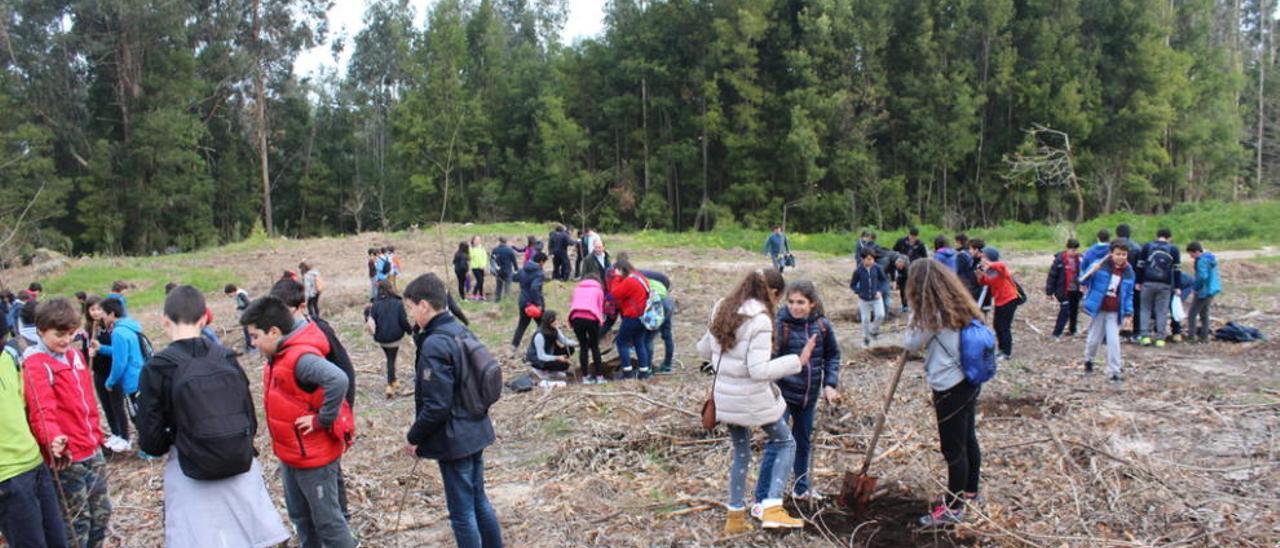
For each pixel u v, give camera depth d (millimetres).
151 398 4348
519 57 60438
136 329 8320
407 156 55844
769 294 5215
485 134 55562
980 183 48219
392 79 66562
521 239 32875
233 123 57281
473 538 4762
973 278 11789
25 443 4711
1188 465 6191
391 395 10688
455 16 56094
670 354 11148
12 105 47406
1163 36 46688
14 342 8547
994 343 5156
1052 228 32406
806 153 44562
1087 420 7363
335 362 5422
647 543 5363
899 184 46250
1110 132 46812
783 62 48094
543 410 8750
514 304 17375
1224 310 14156
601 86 54094
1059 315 12547
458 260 19562
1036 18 48250
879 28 45969
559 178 51312
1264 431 6969
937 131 45938
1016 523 5324
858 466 6480
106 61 50188
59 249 45344
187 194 50656
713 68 48938
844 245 30641
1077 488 5750
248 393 4629
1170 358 10477
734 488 5336
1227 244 25734
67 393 5160
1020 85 46469
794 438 5836
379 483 6871
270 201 60781
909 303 5328
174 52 50438
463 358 4684
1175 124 48812
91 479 5355
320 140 62500
